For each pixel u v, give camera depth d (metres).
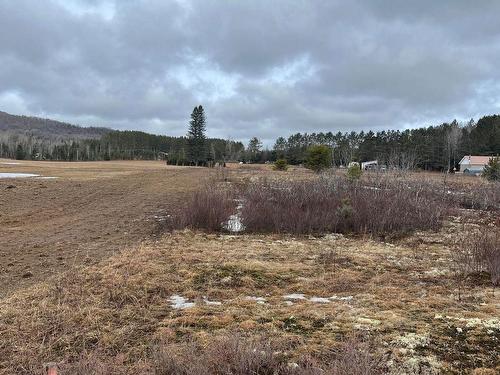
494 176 26.66
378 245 10.91
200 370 3.69
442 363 3.99
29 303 5.69
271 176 28.67
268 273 7.46
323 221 13.00
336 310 5.48
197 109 77.50
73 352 4.35
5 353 4.33
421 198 16.03
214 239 11.15
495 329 4.79
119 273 7.09
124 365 4.05
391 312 5.38
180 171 42.34
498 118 72.38
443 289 6.60
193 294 6.27
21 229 12.53
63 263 8.34
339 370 3.60
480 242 8.41
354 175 20.95
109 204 18.14
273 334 4.69
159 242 10.38
